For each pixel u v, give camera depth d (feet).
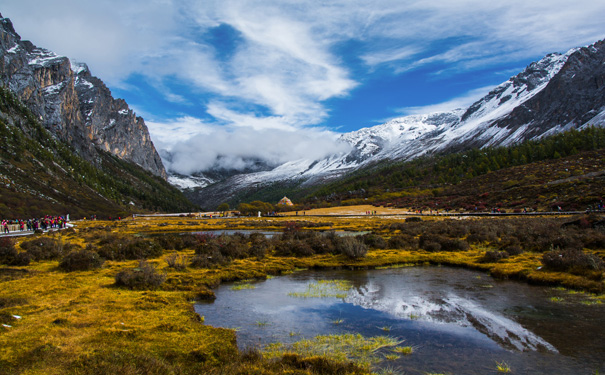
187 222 341.00
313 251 108.37
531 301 56.95
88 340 37.99
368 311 54.29
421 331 45.42
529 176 409.49
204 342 39.40
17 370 30.45
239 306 57.57
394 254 104.22
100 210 548.31
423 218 269.44
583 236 96.17
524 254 94.17
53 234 166.50
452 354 38.29
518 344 40.55
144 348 36.88
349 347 40.45
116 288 62.69
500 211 263.90
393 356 37.68
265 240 132.67
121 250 100.68
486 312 52.19
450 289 66.33
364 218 310.24
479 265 85.05
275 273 84.79
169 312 49.98
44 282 65.51
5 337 37.88
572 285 63.57
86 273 75.25
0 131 571.69
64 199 511.81
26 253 87.86
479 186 442.50
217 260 91.04
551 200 263.70
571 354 37.52
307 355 37.63
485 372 33.91
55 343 36.58
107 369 30.73
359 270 88.22
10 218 339.57
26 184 473.26
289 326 47.91
